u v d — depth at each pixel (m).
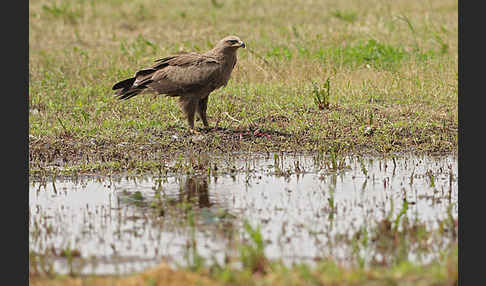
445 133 16.19
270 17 30.27
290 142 15.76
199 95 15.98
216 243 10.20
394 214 11.40
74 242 10.38
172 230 10.77
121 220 11.26
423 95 18.98
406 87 19.70
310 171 14.01
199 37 26.19
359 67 21.64
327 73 21.00
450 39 25.11
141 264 9.52
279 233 10.59
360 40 24.52
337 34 25.69
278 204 11.98
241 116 17.52
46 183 13.38
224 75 15.98
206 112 17.55
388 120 17.14
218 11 31.55
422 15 29.53
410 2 32.91
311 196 12.43
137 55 23.30
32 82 21.14
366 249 9.86
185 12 31.20
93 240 10.45
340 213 11.48
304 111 17.84
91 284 8.71
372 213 11.46
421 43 24.50
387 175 13.70
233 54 16.00
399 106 18.20
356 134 16.19
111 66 22.45
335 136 16.09
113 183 13.39
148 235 10.59
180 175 13.80
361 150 15.34
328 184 13.15
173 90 15.83
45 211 11.79
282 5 32.97
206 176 13.73
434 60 22.08
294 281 8.50
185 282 8.56
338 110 17.89
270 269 9.00
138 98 19.30
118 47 25.44
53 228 10.96
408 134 16.17
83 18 30.14
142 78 16.22
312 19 29.73
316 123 16.89
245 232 10.59
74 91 20.25
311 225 10.92
